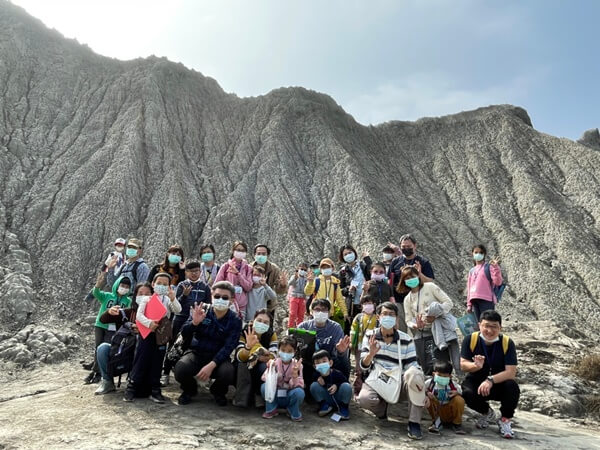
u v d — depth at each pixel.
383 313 6.23
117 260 8.59
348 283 9.41
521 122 41.16
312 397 6.63
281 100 38.06
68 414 5.95
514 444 5.63
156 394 6.54
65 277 16.62
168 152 27.38
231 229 24.30
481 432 6.18
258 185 28.81
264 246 8.81
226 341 6.52
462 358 6.45
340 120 39.66
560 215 30.50
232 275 8.10
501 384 6.11
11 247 17.02
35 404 6.56
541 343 12.57
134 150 25.67
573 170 34.94
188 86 35.91
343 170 30.94
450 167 37.88
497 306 24.47
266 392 6.04
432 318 7.06
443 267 27.09
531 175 34.75
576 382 9.24
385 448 5.28
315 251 24.20
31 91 28.20
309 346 6.62
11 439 5.07
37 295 15.38
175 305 6.93
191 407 6.37
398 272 8.12
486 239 30.23
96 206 20.86
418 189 35.91
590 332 22.02
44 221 19.38
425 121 43.12
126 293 7.85
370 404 6.16
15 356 11.22
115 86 31.30
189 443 5.06
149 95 31.06
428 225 31.28
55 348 11.80
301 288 10.82
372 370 6.35
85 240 18.91
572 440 6.04
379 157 38.94
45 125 26.31
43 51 31.64
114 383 7.46
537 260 26.92
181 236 21.61
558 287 24.80
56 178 22.33
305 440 5.38
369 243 24.78
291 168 31.08
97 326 7.98
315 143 34.31
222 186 28.14
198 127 33.06
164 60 36.09
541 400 8.18
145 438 5.14
